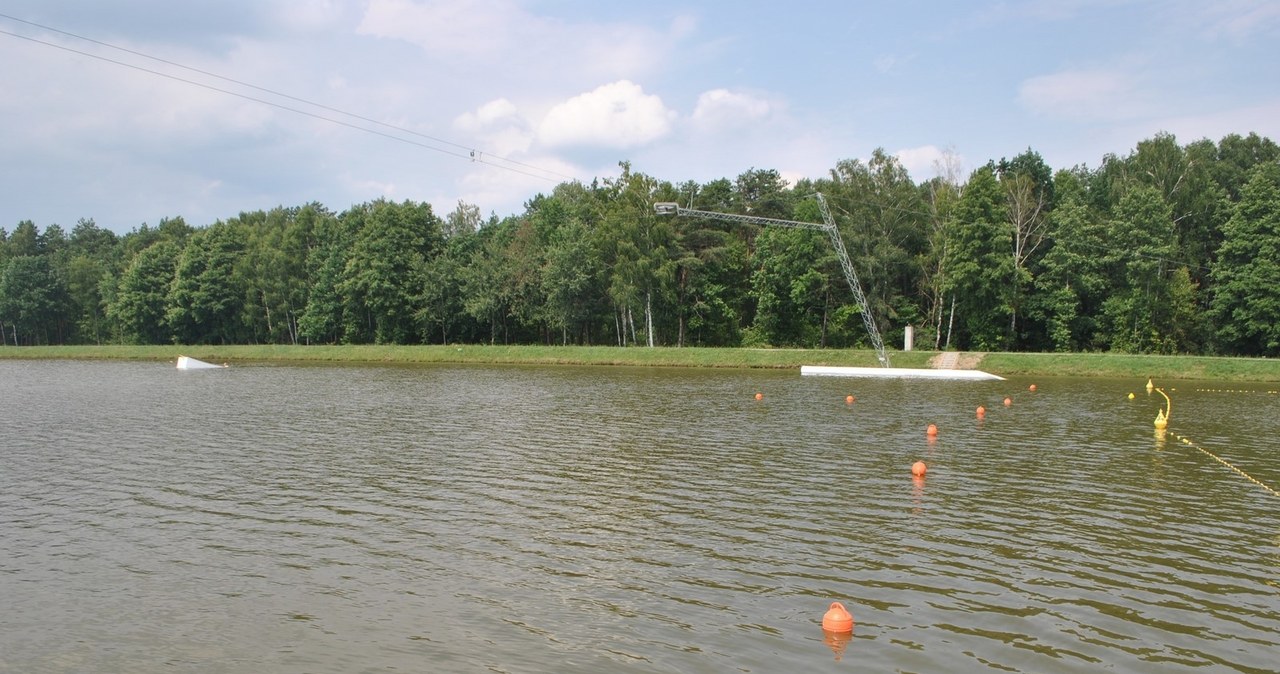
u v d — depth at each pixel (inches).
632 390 2290.8
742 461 1178.0
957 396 2114.9
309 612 613.3
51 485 1039.0
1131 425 1558.8
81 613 617.3
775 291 3720.5
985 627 582.6
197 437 1425.9
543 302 4163.4
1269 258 3029.0
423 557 739.4
